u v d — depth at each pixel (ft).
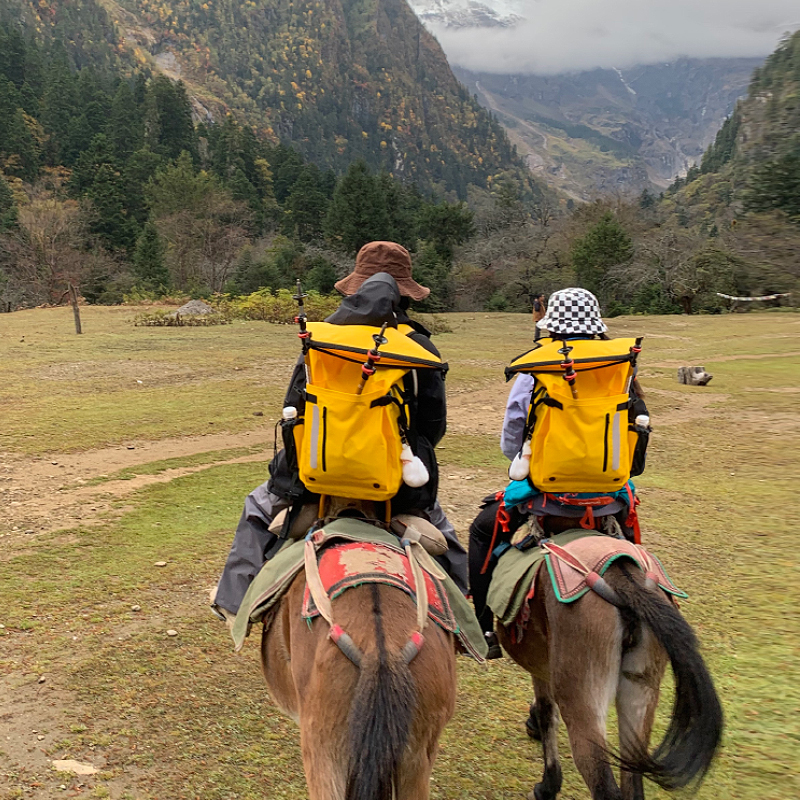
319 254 233.55
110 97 431.43
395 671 8.91
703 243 192.44
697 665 10.05
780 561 26.68
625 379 12.35
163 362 74.90
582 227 242.58
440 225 268.82
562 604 11.50
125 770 15.12
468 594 13.62
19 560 26.25
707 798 14.02
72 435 44.93
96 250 249.34
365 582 10.07
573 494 12.90
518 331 125.08
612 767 11.39
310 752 9.30
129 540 28.53
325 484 11.23
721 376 74.59
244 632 11.47
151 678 18.61
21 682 18.38
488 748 16.07
